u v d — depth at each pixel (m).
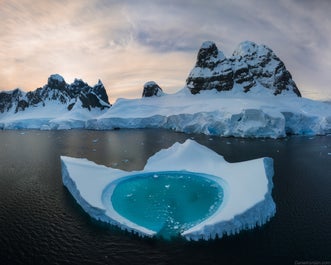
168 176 39.72
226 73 137.88
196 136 89.44
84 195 31.09
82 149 71.94
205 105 113.69
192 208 29.38
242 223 24.89
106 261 21.72
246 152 61.31
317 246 22.77
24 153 69.12
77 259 22.11
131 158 58.91
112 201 31.41
